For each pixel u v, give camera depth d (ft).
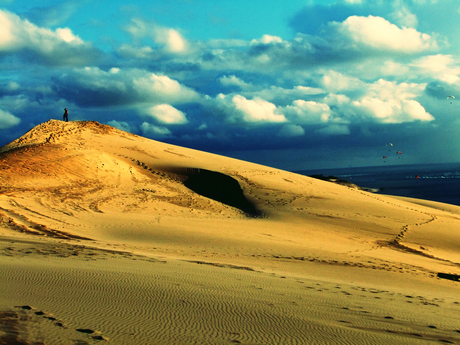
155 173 111.45
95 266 29.86
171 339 15.93
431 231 75.56
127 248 43.62
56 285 23.04
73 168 94.79
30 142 113.29
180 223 65.62
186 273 30.68
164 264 34.27
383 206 93.35
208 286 26.53
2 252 33.35
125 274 27.63
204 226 64.54
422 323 22.44
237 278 30.99
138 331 16.52
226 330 17.80
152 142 148.46
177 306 20.94
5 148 108.78
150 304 20.86
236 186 102.42
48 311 18.10
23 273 25.21
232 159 146.92
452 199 246.88
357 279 39.11
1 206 61.77
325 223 75.41
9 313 17.21
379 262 50.31
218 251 47.88
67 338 14.87
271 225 70.49
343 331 19.21
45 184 82.38
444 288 39.65
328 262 46.88
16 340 13.99
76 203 73.05
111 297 21.56
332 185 120.06
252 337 17.13
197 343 15.75
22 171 86.33
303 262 45.52
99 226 58.03
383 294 31.45
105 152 117.29
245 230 64.03
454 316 25.31
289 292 27.58
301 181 116.98
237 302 22.91
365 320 21.91
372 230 73.05
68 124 142.51
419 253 60.85
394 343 18.08
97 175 95.76
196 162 125.90
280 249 52.26
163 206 81.61
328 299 26.63
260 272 35.86
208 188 104.83
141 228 58.90
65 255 34.35
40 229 51.13
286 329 18.69
